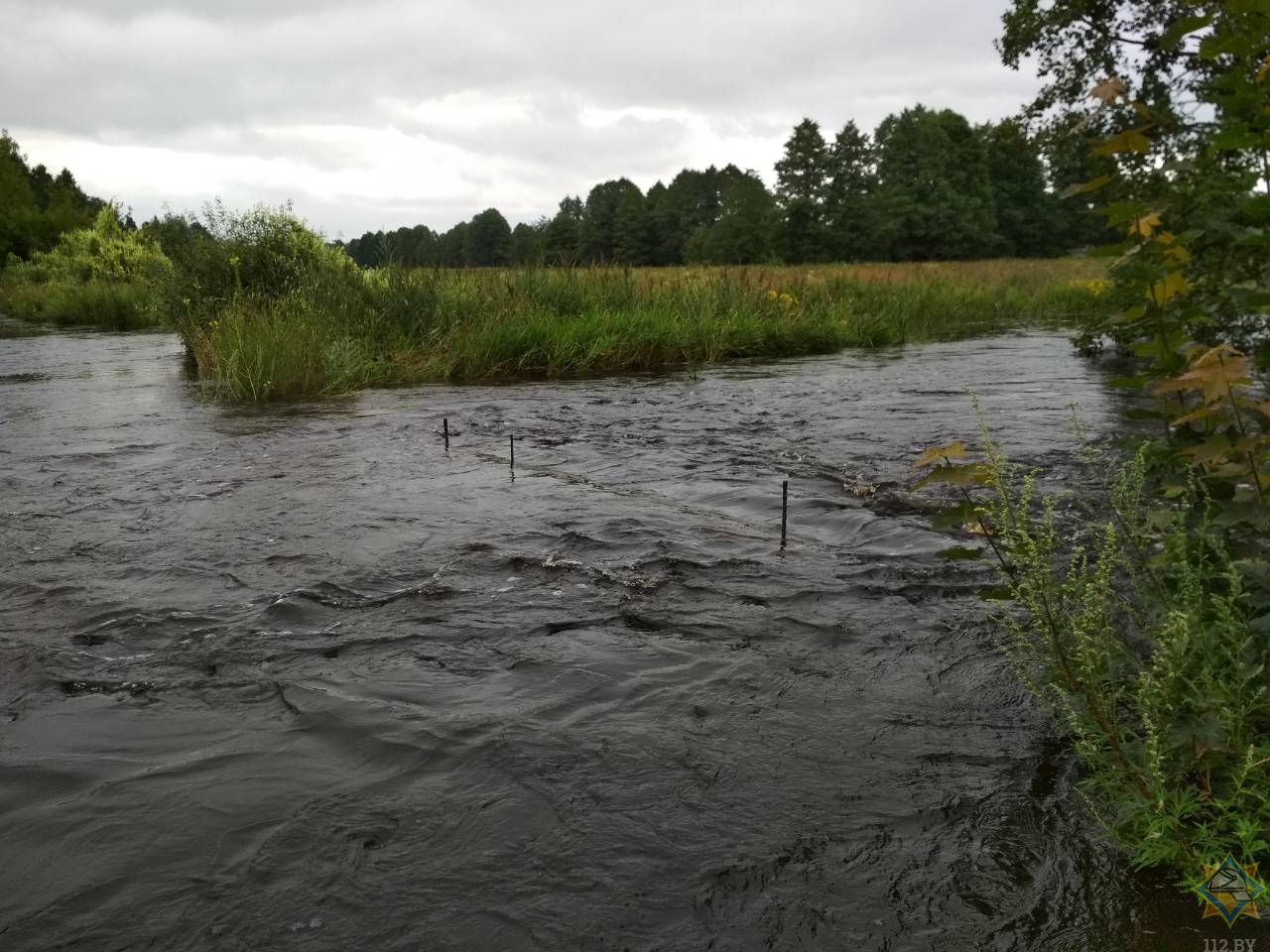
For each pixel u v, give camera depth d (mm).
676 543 4133
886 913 1782
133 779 2268
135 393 9656
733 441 6688
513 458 5906
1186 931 1723
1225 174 3455
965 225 75438
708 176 118812
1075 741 2400
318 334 10602
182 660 2971
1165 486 2691
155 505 4910
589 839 2014
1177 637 2027
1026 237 84938
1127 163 2756
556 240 93500
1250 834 1815
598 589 3572
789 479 5410
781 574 3713
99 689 2773
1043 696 2389
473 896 1832
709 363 12859
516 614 3334
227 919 1774
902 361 12500
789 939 1715
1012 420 7289
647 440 6762
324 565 3885
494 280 14148
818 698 2672
